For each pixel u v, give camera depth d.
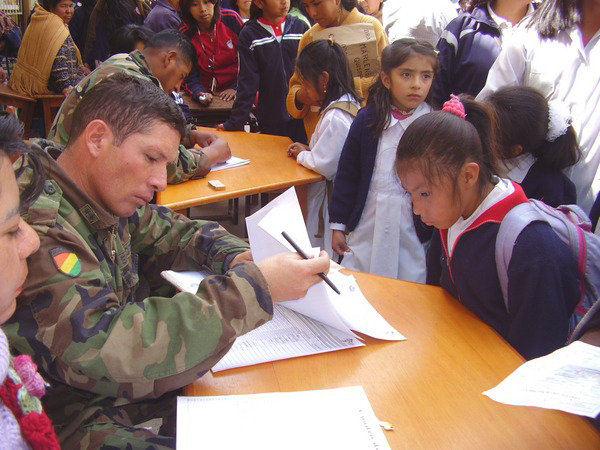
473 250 1.36
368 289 1.47
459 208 1.35
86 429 1.06
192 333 1.00
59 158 1.20
